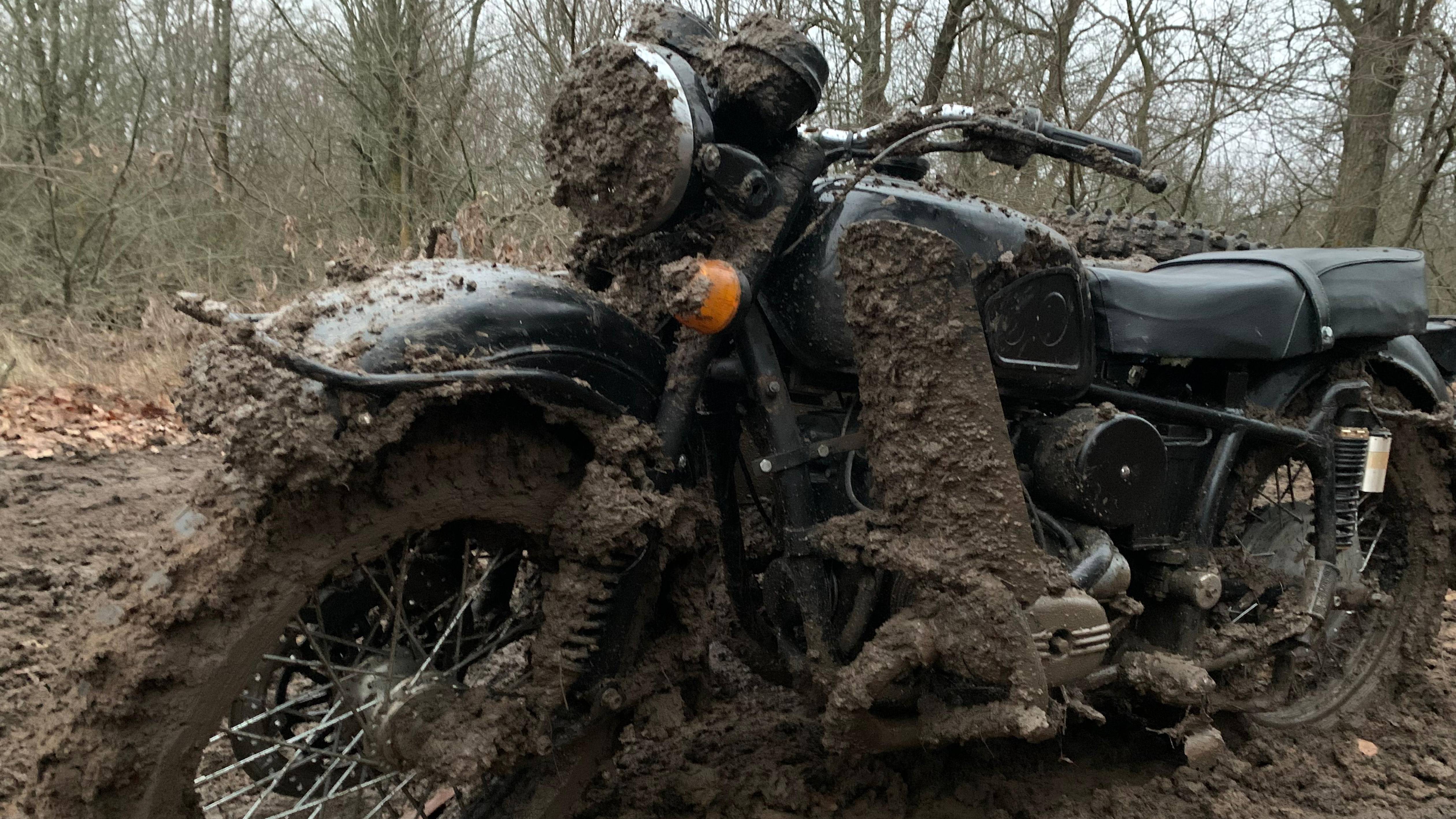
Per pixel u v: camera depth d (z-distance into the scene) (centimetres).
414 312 176
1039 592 220
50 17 1067
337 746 201
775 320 227
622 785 266
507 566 219
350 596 205
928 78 943
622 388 198
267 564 166
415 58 1041
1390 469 351
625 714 216
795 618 235
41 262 962
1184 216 1079
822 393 242
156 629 160
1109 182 1037
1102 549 244
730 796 262
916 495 216
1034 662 212
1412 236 1111
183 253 1016
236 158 1202
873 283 211
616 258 223
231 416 159
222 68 1212
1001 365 234
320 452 159
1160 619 283
